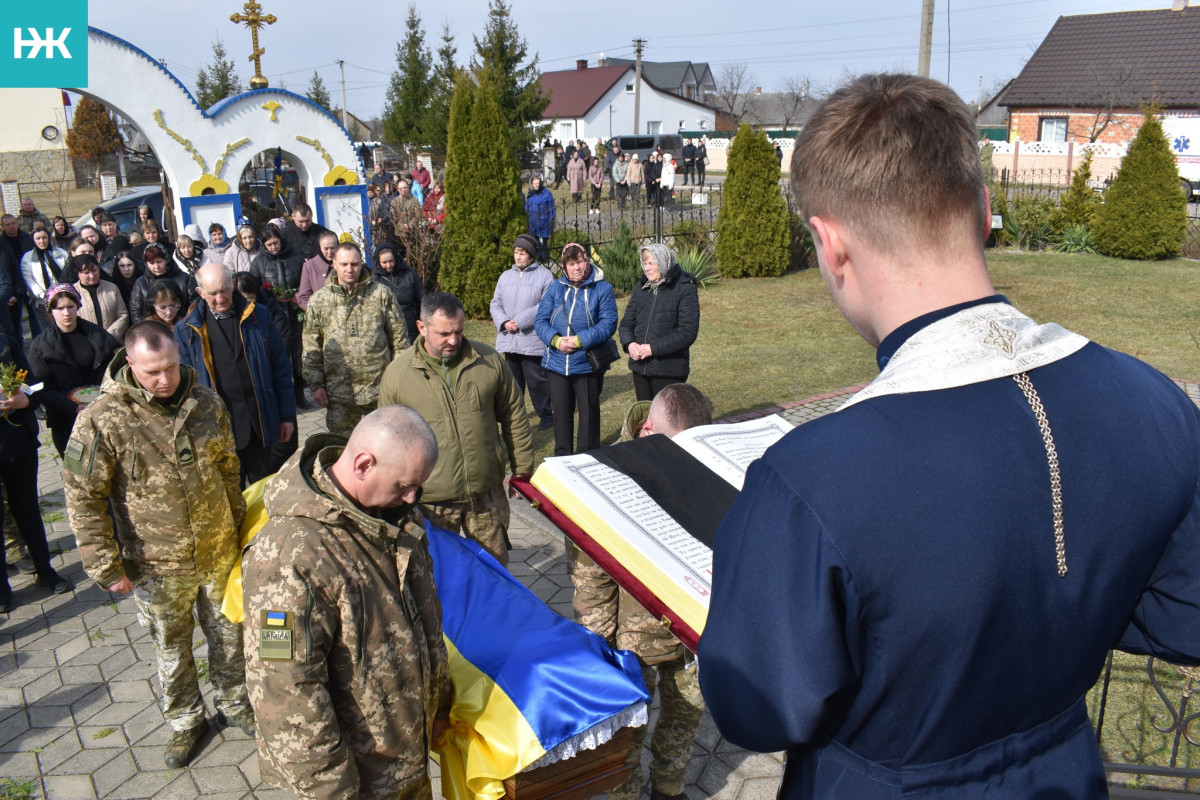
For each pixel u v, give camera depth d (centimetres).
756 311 1242
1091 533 88
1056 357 93
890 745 94
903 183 92
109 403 319
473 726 232
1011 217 1758
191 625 351
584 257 629
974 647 86
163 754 362
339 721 221
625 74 5494
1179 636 100
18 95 3600
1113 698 378
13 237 1031
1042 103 3225
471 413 400
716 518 208
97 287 753
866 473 87
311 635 205
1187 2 3284
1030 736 96
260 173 1608
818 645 88
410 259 1244
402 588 226
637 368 625
